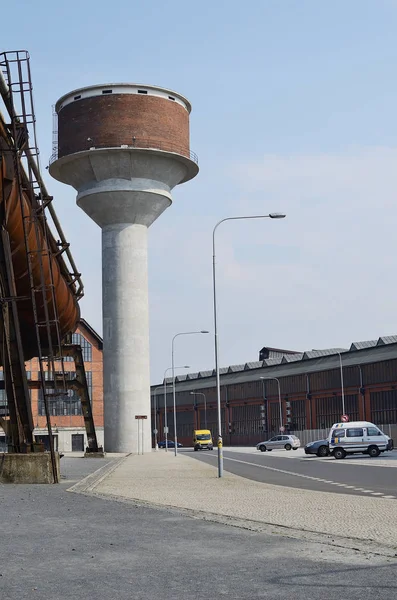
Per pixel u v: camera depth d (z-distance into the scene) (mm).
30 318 36594
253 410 113938
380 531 12273
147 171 63750
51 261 31250
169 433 136500
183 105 66000
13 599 7156
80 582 7996
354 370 92875
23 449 25766
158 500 18562
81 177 64438
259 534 11922
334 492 21766
